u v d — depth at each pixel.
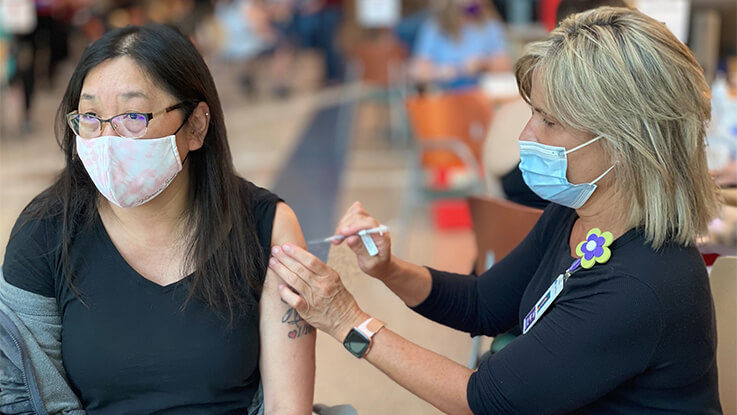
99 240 1.48
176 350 1.44
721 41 3.47
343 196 5.32
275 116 8.56
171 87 1.42
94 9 10.34
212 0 10.27
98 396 1.47
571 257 1.43
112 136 1.39
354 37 8.44
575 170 1.34
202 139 1.49
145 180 1.41
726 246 2.03
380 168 6.12
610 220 1.35
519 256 1.70
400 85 6.80
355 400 2.34
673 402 1.33
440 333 2.82
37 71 9.92
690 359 1.29
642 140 1.27
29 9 7.43
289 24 11.29
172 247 1.49
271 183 5.72
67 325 1.47
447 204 4.60
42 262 1.47
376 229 1.66
